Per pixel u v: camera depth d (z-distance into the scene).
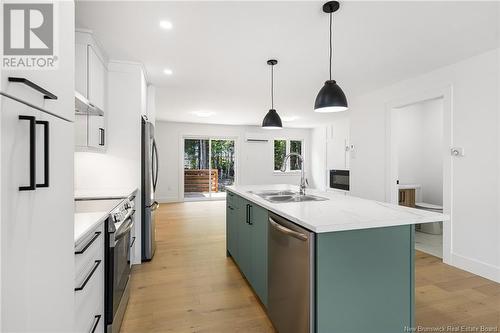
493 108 2.53
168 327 1.80
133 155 2.89
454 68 2.88
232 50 2.54
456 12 1.88
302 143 8.58
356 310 1.35
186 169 7.70
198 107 5.24
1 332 0.59
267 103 4.88
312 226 1.25
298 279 1.39
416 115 5.24
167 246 3.53
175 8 1.84
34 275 0.73
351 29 2.13
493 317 1.93
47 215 0.80
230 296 2.22
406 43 2.39
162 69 3.08
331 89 1.92
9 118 0.61
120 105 2.85
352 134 4.45
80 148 2.34
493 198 2.53
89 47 2.18
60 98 0.89
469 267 2.72
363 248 1.35
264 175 8.09
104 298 1.54
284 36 2.26
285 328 1.55
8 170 0.61
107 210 1.71
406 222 1.39
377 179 3.94
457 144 2.84
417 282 2.49
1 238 0.59
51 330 0.82
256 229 2.07
